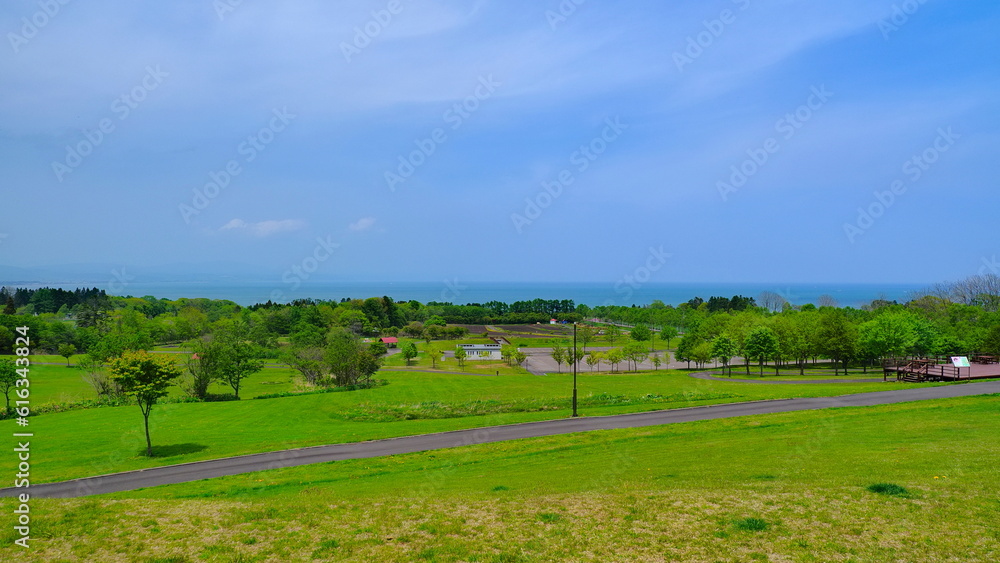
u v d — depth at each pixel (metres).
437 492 19.77
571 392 60.44
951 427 25.70
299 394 65.56
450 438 34.91
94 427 43.91
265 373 95.25
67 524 16.11
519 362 108.25
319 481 24.56
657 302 166.25
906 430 25.78
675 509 15.23
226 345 70.88
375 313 156.62
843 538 12.45
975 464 18.00
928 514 13.52
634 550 12.58
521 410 46.84
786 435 27.66
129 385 33.53
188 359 69.69
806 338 83.69
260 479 25.53
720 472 19.92
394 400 57.00
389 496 19.30
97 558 13.47
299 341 94.06
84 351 95.38
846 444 23.58
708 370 96.88
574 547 12.97
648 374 88.44
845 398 43.31
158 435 39.91
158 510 17.75
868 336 72.50
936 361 56.38
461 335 149.12
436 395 60.22
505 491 19.14
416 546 13.63
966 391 42.75
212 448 34.75
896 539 12.23
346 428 41.25
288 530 15.26
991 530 12.38
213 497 21.66
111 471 28.84
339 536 14.59
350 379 74.94
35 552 13.88
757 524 13.48
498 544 13.43
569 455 27.50
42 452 34.38
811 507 14.60
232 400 63.09
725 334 84.94
